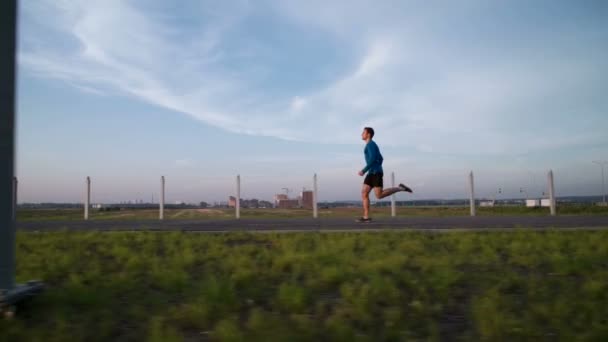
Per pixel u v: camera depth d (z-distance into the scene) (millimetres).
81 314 2793
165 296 3268
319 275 3906
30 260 4695
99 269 4219
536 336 2328
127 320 2684
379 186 8609
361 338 2305
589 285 3283
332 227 7902
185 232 7363
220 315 2740
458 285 3564
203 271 4195
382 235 6535
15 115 2863
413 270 4199
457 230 6949
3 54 2797
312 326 2486
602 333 2281
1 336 2279
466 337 2350
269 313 2814
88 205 13672
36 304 2977
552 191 13344
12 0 2857
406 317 2703
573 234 6352
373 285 3359
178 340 2250
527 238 6031
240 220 11273
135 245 5965
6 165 2801
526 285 3469
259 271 4109
